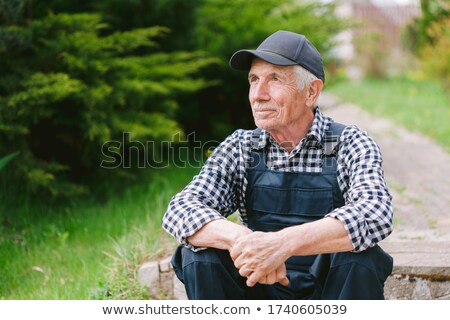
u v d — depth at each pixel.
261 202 2.63
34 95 4.57
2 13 4.80
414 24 17.94
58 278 3.86
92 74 5.08
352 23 7.42
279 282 2.40
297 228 2.30
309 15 7.20
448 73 12.03
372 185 2.38
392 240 4.02
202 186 2.62
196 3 6.08
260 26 6.50
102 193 5.64
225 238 2.35
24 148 5.01
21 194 5.11
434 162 7.21
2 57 4.84
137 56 6.07
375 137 9.16
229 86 6.54
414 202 5.32
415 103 12.84
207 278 2.36
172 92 6.07
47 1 5.45
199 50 6.36
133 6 5.84
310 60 2.57
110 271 3.79
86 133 5.03
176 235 2.45
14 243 4.46
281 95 2.54
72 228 4.80
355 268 2.26
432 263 3.29
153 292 3.61
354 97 14.70
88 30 5.18
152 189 5.45
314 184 2.56
